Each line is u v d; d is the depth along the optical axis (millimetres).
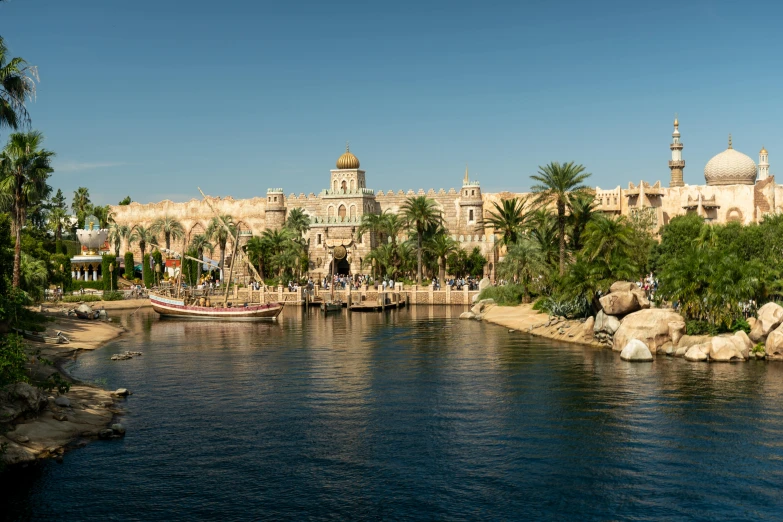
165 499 24062
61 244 115062
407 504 23703
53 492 24500
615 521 22438
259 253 119000
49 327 63031
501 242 99312
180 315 85500
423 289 105188
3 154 58375
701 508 23250
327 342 61125
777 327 46281
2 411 28984
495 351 53188
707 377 41031
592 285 55438
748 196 117812
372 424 32562
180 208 165125
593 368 44719
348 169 143750
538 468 26672
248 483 25453
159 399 37625
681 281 50156
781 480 25328
